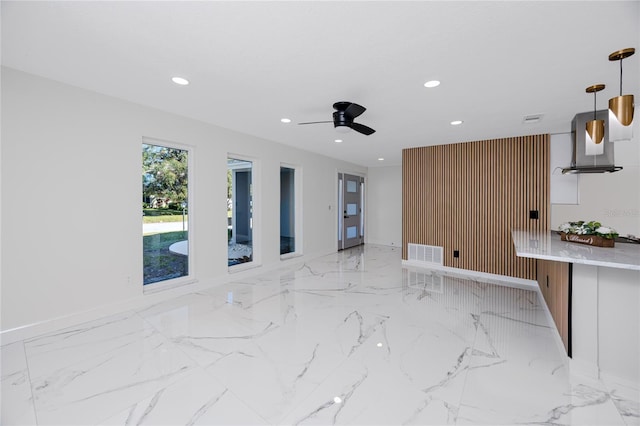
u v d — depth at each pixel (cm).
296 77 246
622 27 173
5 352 227
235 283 423
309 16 166
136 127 317
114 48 203
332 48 201
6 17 167
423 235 527
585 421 161
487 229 464
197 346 239
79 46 201
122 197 308
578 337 213
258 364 214
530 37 185
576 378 201
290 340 250
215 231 404
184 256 384
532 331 270
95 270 289
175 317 298
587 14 162
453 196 495
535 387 190
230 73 240
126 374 200
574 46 195
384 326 280
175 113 348
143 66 230
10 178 239
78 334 258
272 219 500
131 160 314
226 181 416
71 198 272
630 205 358
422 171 527
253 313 310
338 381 195
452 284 423
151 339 250
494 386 191
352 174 750
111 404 171
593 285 209
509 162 446
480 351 234
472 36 185
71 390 183
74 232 275
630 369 196
